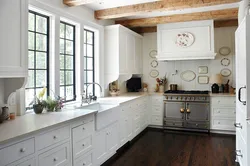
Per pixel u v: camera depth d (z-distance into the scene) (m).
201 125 5.04
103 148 3.28
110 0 3.66
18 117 2.52
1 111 2.45
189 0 3.59
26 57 2.37
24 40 2.34
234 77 5.38
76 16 3.73
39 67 3.13
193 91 5.52
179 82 5.83
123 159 3.57
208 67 5.57
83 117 2.71
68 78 3.76
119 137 3.90
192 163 3.38
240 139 2.98
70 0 3.34
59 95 3.33
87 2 3.38
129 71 5.14
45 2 3.03
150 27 5.91
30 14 2.98
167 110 5.36
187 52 5.12
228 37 5.39
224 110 4.91
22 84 2.41
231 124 4.87
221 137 4.71
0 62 2.06
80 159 2.67
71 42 3.83
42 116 2.58
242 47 2.68
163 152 3.87
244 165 2.67
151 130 5.39
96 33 4.48
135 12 3.99
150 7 3.85
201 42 5.04
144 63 6.13
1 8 2.07
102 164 3.34
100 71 4.54
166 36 5.31
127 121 4.27
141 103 5.12
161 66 5.98
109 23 4.93
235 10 4.38
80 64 3.88
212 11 4.55
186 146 4.18
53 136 2.23
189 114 5.14
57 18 3.29
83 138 2.73
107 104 3.88
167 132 5.19
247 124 2.41
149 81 6.11
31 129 1.98
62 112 2.85
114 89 4.97
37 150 2.04
